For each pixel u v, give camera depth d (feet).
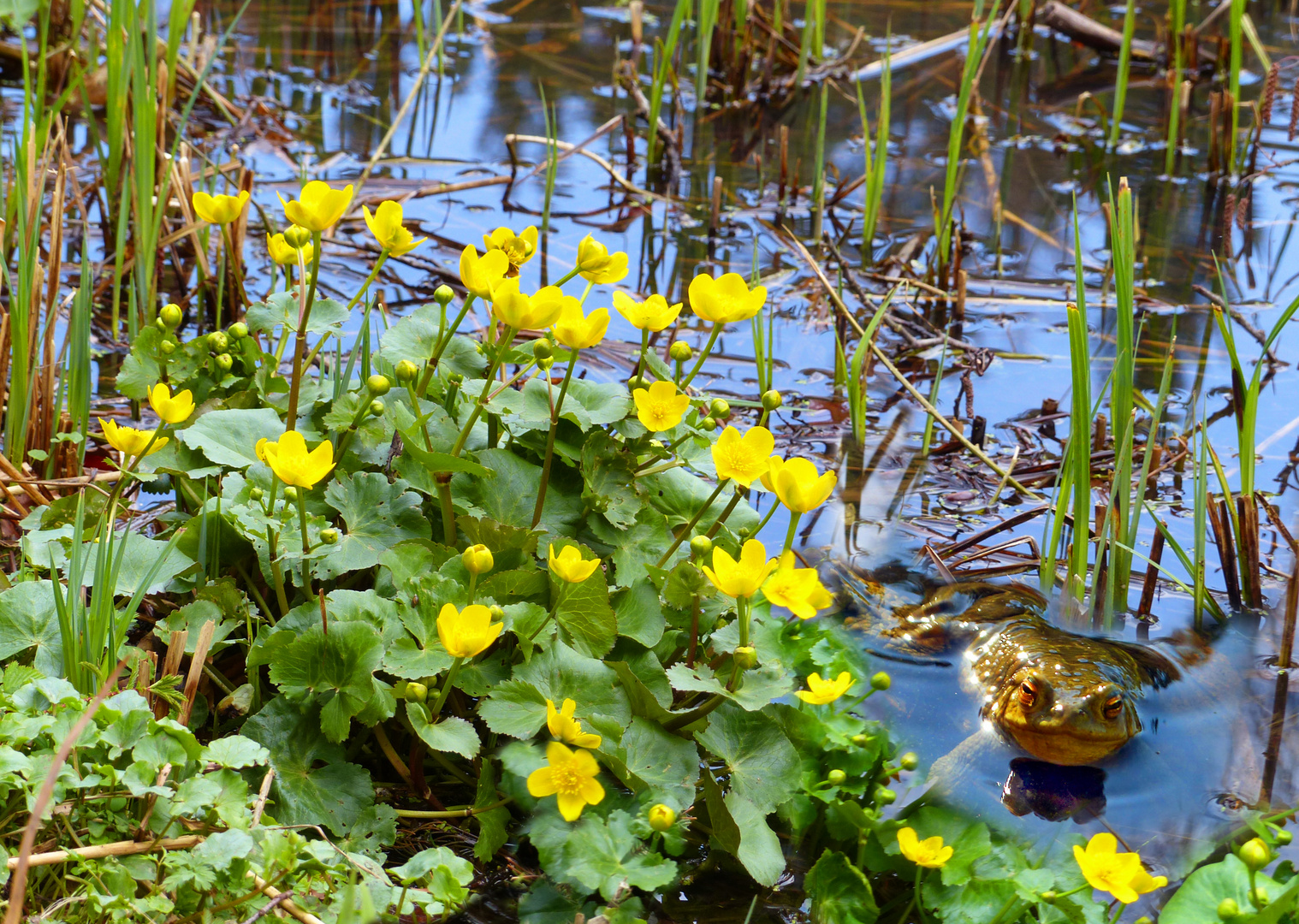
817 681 7.29
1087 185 19.48
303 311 8.02
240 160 18.06
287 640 7.24
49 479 10.03
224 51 22.49
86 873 6.17
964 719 9.02
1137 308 15.66
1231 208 17.01
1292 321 15.30
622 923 6.65
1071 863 7.47
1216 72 23.47
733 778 7.43
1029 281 16.58
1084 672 8.68
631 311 7.98
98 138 14.82
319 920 6.25
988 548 11.26
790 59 23.49
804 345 14.90
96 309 14.24
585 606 7.57
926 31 25.79
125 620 7.27
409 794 7.66
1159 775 8.46
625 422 8.31
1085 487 10.47
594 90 22.38
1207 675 9.57
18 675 6.76
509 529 7.77
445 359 8.71
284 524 7.64
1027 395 14.05
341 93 21.29
